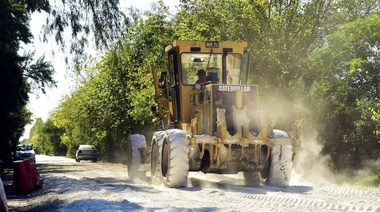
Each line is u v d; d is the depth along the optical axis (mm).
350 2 21906
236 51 15758
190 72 15781
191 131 13578
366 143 18297
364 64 17156
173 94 16484
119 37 23250
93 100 48156
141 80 32156
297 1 21797
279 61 21672
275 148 13727
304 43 22250
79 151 53562
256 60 21703
